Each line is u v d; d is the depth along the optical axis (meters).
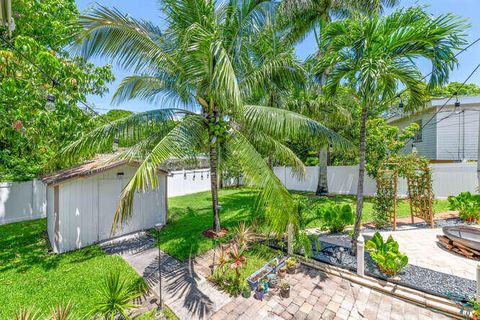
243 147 4.67
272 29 6.29
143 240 6.53
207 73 5.08
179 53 5.23
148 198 7.47
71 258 5.41
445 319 3.33
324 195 12.33
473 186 10.00
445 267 4.59
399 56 4.55
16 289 4.13
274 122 5.16
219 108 5.73
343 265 4.67
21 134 6.32
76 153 5.19
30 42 5.05
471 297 3.56
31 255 5.60
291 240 5.21
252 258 5.16
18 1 5.70
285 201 3.94
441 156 11.55
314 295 3.93
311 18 10.84
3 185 8.54
